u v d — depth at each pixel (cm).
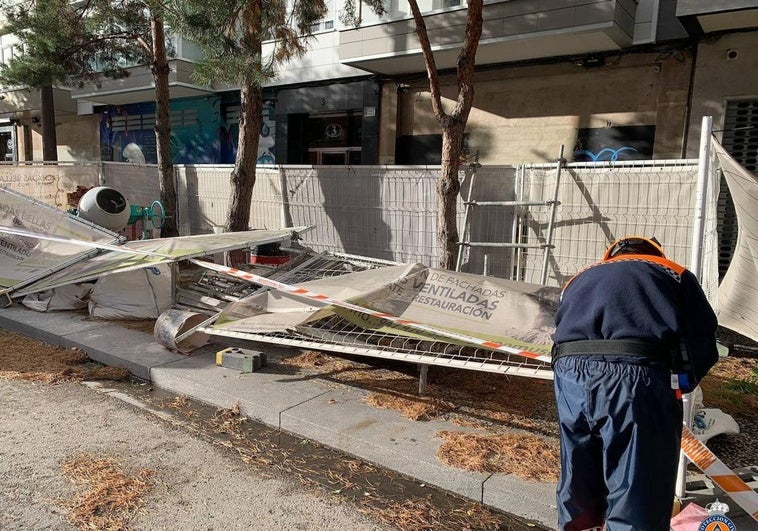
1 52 1945
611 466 216
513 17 953
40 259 745
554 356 244
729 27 856
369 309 458
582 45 976
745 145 902
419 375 505
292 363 533
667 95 956
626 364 214
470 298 473
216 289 669
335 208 899
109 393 478
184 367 511
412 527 301
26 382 488
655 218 632
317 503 321
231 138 1655
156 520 298
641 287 225
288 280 662
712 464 271
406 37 1078
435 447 369
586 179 670
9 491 318
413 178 806
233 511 309
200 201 1152
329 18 1351
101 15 1076
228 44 641
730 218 696
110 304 666
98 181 1294
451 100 1206
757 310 406
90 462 354
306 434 405
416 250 816
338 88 1370
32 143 2298
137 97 1773
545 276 670
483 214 745
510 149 1134
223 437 405
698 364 222
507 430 400
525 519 312
